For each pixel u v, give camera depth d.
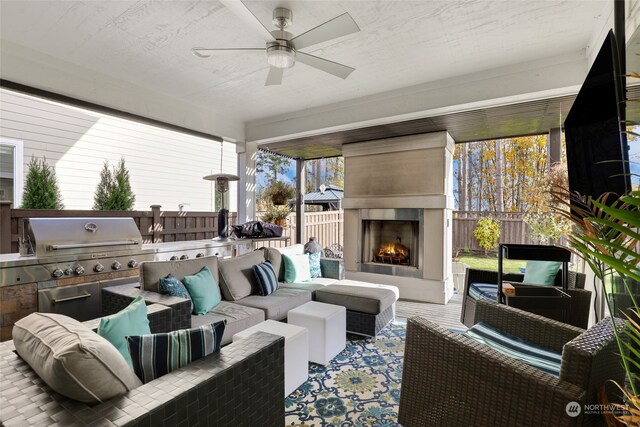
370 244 5.38
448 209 4.83
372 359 2.81
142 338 1.31
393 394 2.28
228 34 2.62
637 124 1.62
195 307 2.72
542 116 3.90
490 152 10.91
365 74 3.34
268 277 3.48
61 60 3.06
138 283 2.92
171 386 1.17
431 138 4.68
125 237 3.22
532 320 2.00
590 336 1.37
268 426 1.54
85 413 1.01
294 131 4.65
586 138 1.99
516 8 2.26
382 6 2.24
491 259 7.61
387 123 4.12
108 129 5.73
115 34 2.63
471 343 1.53
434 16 2.35
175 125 4.06
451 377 1.55
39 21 2.44
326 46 2.78
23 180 4.78
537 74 3.01
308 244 4.63
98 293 2.97
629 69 1.84
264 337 1.63
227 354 1.43
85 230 2.96
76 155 5.33
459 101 3.38
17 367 1.25
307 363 2.45
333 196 8.04
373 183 5.18
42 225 2.74
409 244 5.11
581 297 2.66
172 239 5.16
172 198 6.71
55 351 1.08
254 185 5.27
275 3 2.21
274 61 2.30
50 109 5.05
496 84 3.20
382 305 3.30
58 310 2.71
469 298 3.43
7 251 3.42
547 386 1.24
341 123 4.21
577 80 2.85
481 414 1.43
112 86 3.45
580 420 1.17
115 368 1.12
